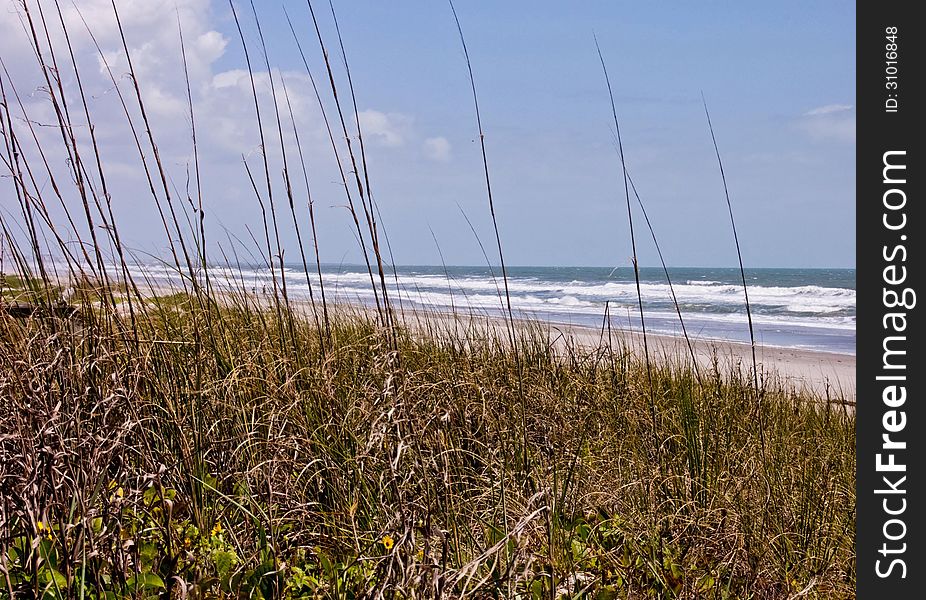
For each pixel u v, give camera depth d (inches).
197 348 165.6
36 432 111.6
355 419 153.1
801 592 138.5
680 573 138.3
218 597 107.3
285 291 180.2
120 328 155.1
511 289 1716.3
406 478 131.9
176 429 143.3
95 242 156.1
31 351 138.5
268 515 124.3
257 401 161.6
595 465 178.7
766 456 189.8
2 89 150.6
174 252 170.9
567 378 219.8
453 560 123.6
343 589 113.7
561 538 139.1
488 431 169.2
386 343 173.0
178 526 124.5
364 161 165.9
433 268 3139.8
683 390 219.5
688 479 170.1
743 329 927.0
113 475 130.7
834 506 185.5
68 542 103.9
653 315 1065.5
